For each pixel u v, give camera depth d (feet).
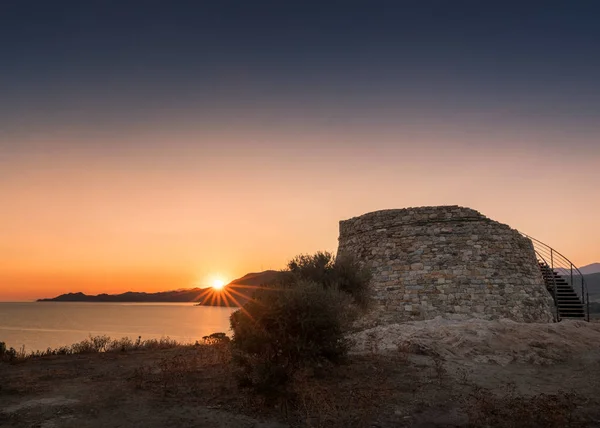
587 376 48.60
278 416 37.68
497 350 57.36
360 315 82.89
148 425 35.12
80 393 43.37
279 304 45.91
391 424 35.88
